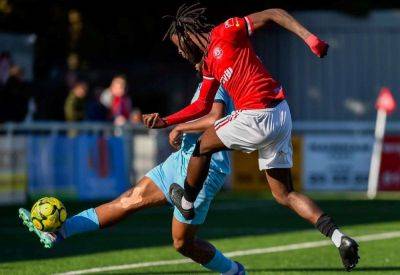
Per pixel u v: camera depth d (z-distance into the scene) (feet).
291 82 167.53
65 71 191.21
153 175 53.72
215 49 50.44
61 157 129.08
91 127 132.46
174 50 187.83
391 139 140.87
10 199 124.26
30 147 126.31
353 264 49.52
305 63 167.53
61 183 129.29
